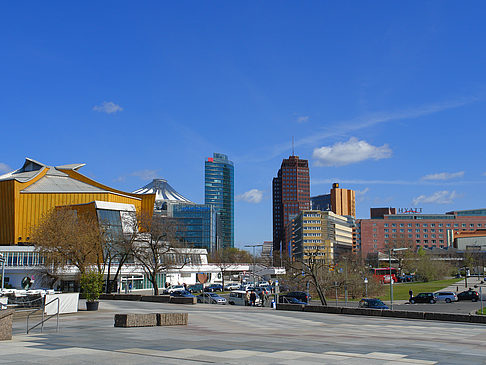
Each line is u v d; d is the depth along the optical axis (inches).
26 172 5039.4
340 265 4160.9
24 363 562.9
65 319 1304.1
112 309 1756.9
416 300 2955.2
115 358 611.8
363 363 614.5
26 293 1840.6
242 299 2632.9
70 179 4874.5
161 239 3073.3
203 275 1886.1
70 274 3265.3
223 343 802.8
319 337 965.8
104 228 2984.7
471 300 3056.1
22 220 4116.6
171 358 620.1
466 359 677.3
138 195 4837.6
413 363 624.4
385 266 6589.6
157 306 1982.0
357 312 1781.5
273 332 1068.5
